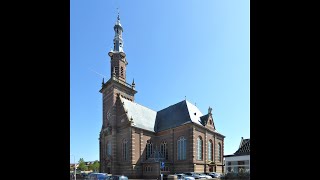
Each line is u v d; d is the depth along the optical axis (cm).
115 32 6531
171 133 5294
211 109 5644
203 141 5122
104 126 5762
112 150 5234
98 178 3556
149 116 5984
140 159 5056
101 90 6122
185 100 5681
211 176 4359
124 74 6184
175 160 5066
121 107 5456
